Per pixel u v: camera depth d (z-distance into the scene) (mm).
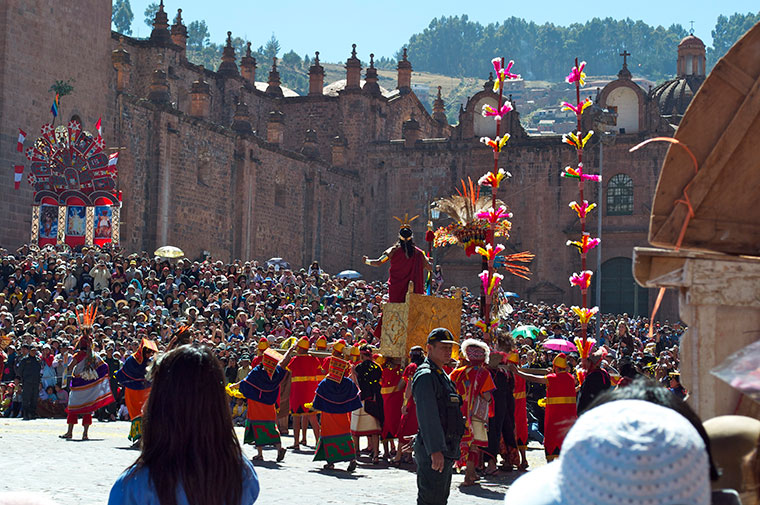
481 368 16188
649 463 2955
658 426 3043
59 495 13320
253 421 18844
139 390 19609
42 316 34906
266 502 13531
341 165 80000
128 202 56250
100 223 46594
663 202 6199
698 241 6223
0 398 30859
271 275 46750
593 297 74000
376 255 81375
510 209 76438
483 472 17734
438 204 20266
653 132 73438
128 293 36812
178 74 70812
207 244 63125
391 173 80812
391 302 19938
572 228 74500
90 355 21875
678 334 51000
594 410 3211
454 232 20156
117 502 5105
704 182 6094
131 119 56844
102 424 27453
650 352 28266
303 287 46250
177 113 59688
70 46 53500
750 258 5820
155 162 58250
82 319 33438
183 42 72562
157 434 5164
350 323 35188
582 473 3025
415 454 11172
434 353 11141
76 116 53781
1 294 35406
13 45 50188
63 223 46594
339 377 17828
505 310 20094
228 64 77562
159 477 5059
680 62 91500
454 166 78812
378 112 83500
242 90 77312
